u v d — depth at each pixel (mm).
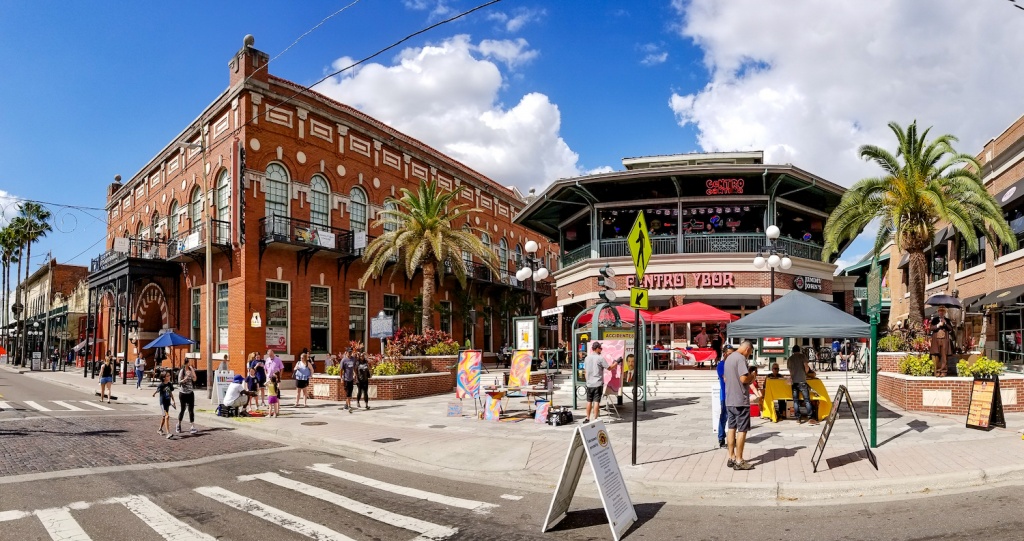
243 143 27188
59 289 63344
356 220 32594
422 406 18828
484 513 7480
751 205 27422
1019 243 23922
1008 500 7332
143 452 11922
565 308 32406
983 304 23672
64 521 7133
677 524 6914
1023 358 23672
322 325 30141
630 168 31047
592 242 28500
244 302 26609
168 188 34031
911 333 19688
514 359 16203
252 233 27078
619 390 15516
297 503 7945
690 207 27812
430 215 27906
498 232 45688
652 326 26719
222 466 10492
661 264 26766
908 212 19516
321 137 30641
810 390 13836
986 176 27062
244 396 17703
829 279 29719
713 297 26188
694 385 20188
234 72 27922
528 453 10914
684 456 10203
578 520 7172
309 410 18594
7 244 58812
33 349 67312
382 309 33562
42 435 14109
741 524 6855
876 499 7789
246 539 6473
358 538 6500
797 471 8906
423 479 9508
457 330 39500
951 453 9633
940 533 6238
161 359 32969
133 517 7297
